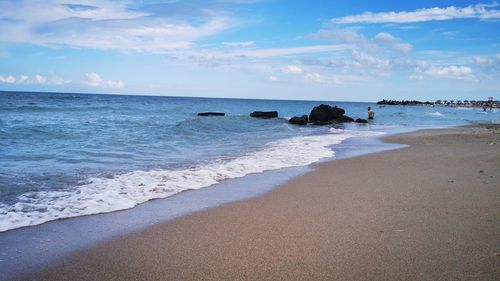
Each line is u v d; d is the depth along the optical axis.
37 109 42.00
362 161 12.93
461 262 4.76
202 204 7.55
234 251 5.20
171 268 4.69
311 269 4.64
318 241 5.54
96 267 4.73
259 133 25.19
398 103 141.00
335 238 5.64
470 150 15.60
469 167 11.50
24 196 7.74
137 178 9.67
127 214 6.85
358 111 77.94
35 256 5.02
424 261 4.80
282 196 8.20
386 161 12.91
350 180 9.82
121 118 33.31
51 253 5.12
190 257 5.01
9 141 16.12
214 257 5.01
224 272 4.58
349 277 4.43
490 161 12.59
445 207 7.17
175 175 10.14
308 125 35.91
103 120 29.97
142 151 14.73
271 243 5.48
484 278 4.35
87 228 6.10
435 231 5.87
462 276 4.40
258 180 9.85
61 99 80.94
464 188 8.70
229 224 6.34
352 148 16.73
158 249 5.28
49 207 7.09
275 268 4.68
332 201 7.76
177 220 6.54
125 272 4.59
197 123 28.80
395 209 7.10
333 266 4.71
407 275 4.45
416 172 10.81
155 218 6.64
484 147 16.67
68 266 4.76
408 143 18.81
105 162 11.98
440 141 19.61
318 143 18.72
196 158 13.28
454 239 5.53
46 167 10.82
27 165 11.04
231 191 8.65
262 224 6.33
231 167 11.57
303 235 5.79
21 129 19.70
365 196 8.12
